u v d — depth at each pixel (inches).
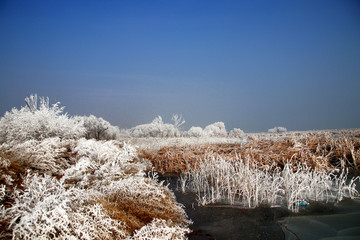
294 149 333.7
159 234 117.2
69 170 191.5
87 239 105.3
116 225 119.2
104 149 264.4
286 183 194.9
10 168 185.2
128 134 958.4
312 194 189.9
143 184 164.7
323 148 344.8
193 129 900.0
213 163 269.3
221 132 1159.6
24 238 99.5
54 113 454.9
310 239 119.0
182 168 314.2
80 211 122.1
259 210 163.8
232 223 145.4
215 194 209.8
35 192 129.6
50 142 260.1
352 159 285.9
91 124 660.1
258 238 124.6
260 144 430.6
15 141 362.6
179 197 207.6
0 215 113.8
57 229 110.8
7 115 415.2
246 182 192.7
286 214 153.9
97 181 185.0
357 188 201.8
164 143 494.0
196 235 132.3
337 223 134.5
